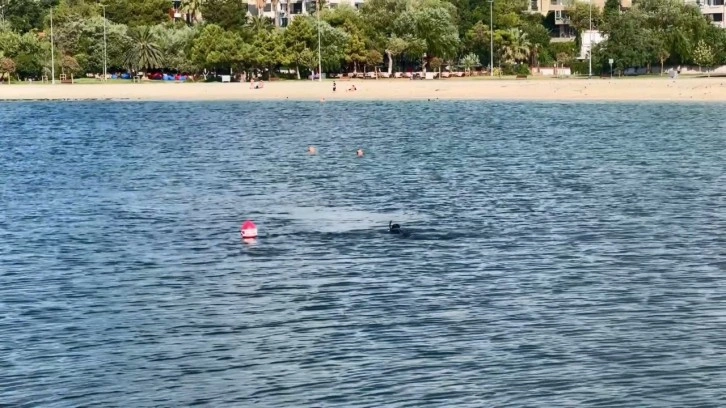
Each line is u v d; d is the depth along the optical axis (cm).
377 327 2744
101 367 2469
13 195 5222
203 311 2936
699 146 7356
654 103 12269
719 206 4616
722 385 2295
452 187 5306
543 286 3153
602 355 2497
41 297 3109
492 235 3962
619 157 6688
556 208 4597
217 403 2242
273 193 5184
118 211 4659
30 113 12206
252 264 3516
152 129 9700
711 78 15738
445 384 2319
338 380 2358
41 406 2238
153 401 2259
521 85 15250
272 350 2575
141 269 3469
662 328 2706
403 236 3953
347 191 5216
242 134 9000
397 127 9531
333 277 3303
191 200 4975
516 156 6812
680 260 3503
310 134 8888
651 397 2234
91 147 7906
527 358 2480
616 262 3481
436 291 3105
